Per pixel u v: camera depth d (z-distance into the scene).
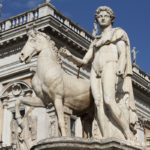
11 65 29.95
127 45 8.34
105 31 8.47
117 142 7.35
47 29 27.83
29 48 8.65
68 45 29.25
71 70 27.36
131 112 8.10
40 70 8.39
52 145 7.29
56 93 8.16
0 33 29.95
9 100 29.33
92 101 8.34
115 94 8.05
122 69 7.98
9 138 28.08
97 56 8.32
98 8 8.53
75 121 25.64
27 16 29.17
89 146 7.33
